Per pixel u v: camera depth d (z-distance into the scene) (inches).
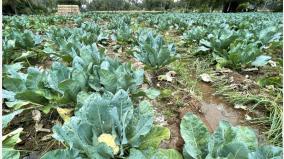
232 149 38.8
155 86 95.7
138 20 381.7
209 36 140.2
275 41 146.5
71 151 41.5
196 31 164.2
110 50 159.2
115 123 48.2
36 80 67.4
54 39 139.9
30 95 63.6
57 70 68.1
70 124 46.4
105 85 65.2
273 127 66.7
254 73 113.2
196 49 143.4
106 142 44.9
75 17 427.2
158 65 99.3
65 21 384.5
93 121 46.4
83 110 46.5
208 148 40.0
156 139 49.4
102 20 433.4
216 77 104.7
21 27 236.4
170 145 60.1
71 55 102.7
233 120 73.7
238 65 111.3
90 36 145.9
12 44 110.6
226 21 276.7
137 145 47.3
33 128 66.3
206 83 101.7
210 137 41.2
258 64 108.2
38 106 68.2
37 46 139.3
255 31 170.6
